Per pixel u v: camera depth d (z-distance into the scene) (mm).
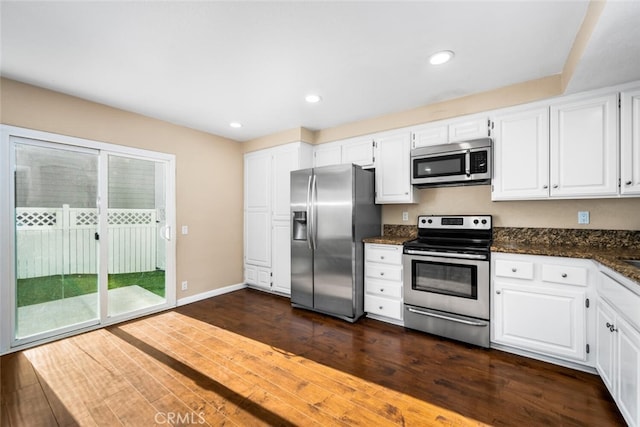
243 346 2473
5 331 2357
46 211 2607
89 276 2859
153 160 3354
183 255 3615
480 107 2639
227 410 1681
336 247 3104
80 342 2539
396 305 2895
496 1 1511
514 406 1698
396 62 2131
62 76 2334
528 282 2199
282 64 2162
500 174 2541
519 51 1975
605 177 2111
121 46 1920
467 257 2432
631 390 1403
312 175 3295
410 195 3082
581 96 2209
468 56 2045
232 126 3648
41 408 1689
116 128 3012
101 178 2928
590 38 1552
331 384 1927
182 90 2605
